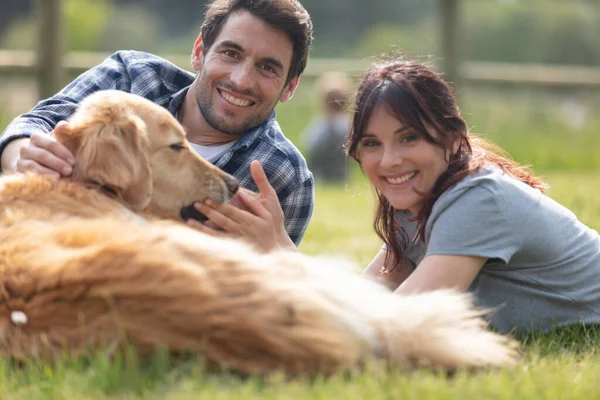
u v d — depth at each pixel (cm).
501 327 396
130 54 510
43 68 1121
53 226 329
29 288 300
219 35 459
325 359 292
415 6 3114
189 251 302
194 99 479
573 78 1513
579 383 296
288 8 458
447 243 371
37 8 1120
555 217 393
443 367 312
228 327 285
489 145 443
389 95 382
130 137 375
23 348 300
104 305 291
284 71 465
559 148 1532
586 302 395
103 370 276
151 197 404
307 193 503
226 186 417
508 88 1511
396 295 343
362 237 748
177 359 291
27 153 379
